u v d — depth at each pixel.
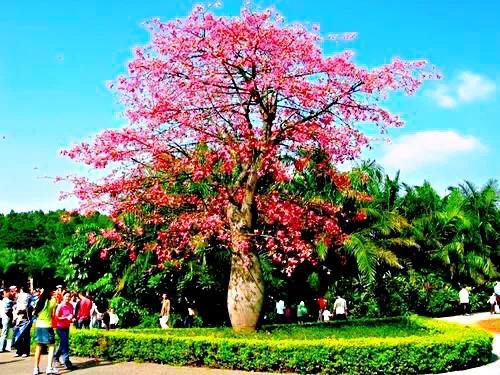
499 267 34.25
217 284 20.91
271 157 14.04
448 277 30.19
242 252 14.53
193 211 15.64
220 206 15.20
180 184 15.96
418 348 11.26
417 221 30.08
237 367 11.91
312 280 24.36
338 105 14.63
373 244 23.94
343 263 23.84
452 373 11.20
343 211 23.66
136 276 21.00
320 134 14.31
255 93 14.15
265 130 14.75
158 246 16.22
